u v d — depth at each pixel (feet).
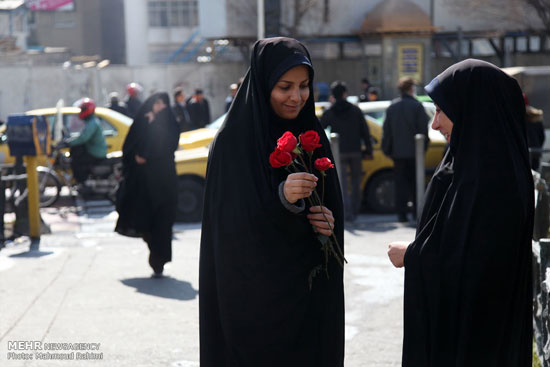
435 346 13.16
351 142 49.57
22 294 32.01
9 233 46.14
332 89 49.98
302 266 14.74
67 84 140.15
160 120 34.73
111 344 25.40
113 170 56.90
